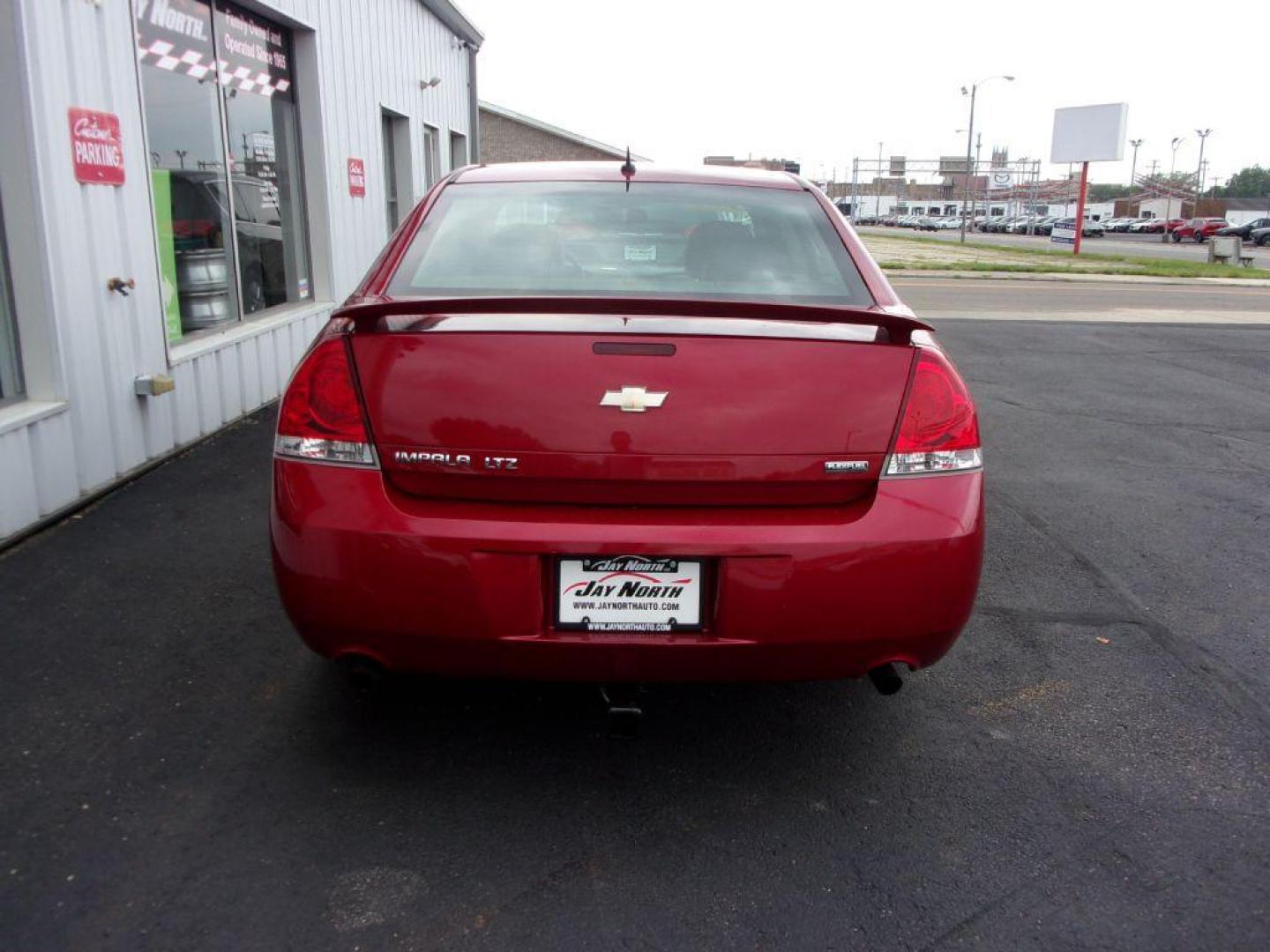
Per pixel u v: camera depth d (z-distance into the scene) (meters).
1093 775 2.80
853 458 2.40
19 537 4.21
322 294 8.54
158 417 5.42
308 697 3.09
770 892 2.30
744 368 2.36
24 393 4.45
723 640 2.37
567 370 2.33
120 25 5.01
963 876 2.37
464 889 2.28
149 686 3.12
